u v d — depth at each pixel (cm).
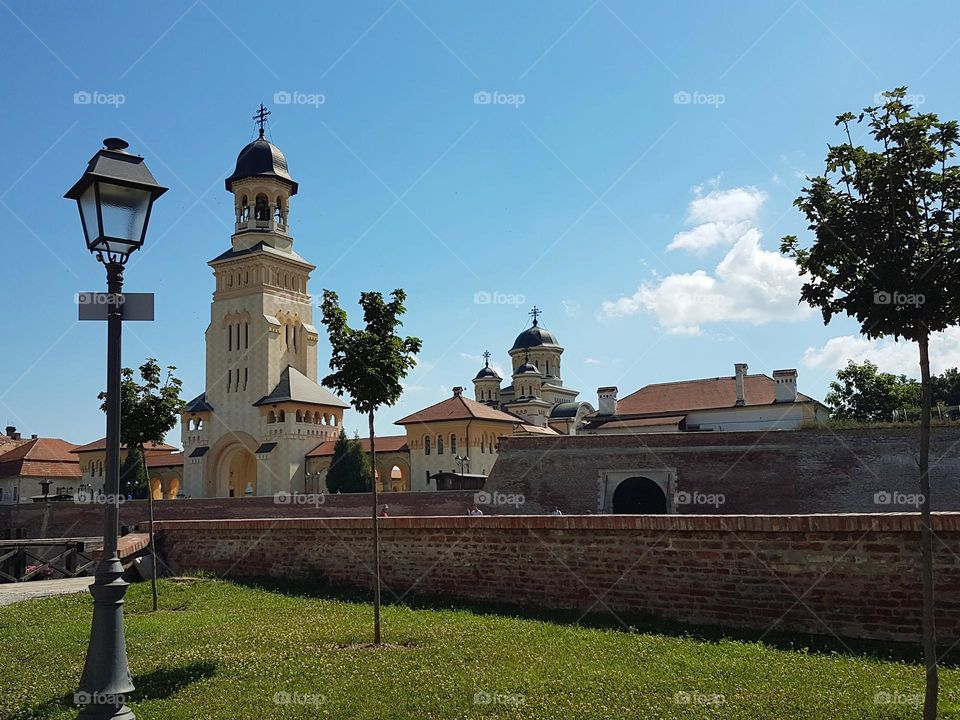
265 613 1662
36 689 1129
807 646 1238
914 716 868
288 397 6625
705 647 1221
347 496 4572
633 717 888
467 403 6912
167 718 962
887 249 890
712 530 1430
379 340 1523
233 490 7212
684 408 5881
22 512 5347
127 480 6372
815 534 1333
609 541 1553
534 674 1075
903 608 1245
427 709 947
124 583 792
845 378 7012
